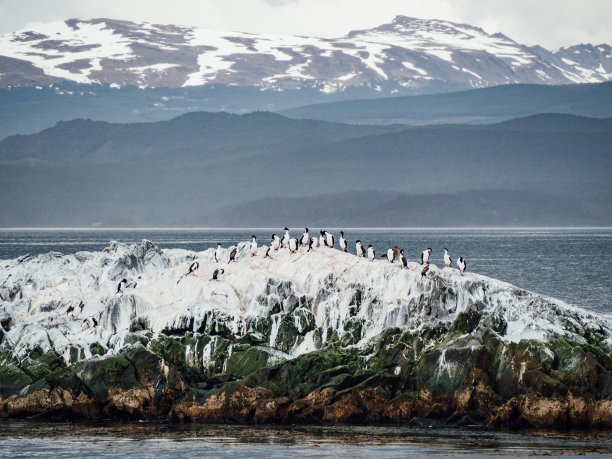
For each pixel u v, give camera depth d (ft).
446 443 252.01
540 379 270.46
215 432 266.16
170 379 286.66
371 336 305.53
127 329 316.40
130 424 276.62
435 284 309.42
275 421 275.80
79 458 238.48
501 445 250.16
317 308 317.83
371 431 266.36
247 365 294.87
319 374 283.79
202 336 303.48
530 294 312.50
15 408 284.20
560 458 238.27
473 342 280.10
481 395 273.75
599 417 268.82
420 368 281.74
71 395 283.79
